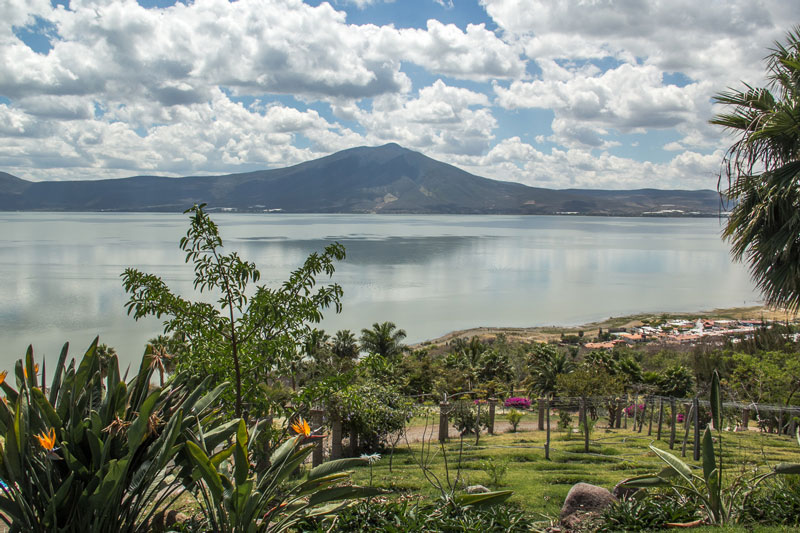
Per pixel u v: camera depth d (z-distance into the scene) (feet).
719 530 23.07
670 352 186.19
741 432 69.46
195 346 28.66
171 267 505.25
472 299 398.21
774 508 25.82
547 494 38.99
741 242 30.27
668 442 64.59
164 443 17.42
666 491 28.81
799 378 73.56
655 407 88.63
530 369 140.87
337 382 31.86
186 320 29.22
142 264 533.96
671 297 435.12
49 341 234.17
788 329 106.01
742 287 497.05
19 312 300.40
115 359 20.15
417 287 450.30
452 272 560.61
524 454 57.93
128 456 16.52
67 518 16.81
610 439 69.62
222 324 29.12
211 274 28.84
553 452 59.67
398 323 305.53
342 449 56.39
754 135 28.17
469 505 23.62
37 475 17.60
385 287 444.55
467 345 211.82
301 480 20.72
